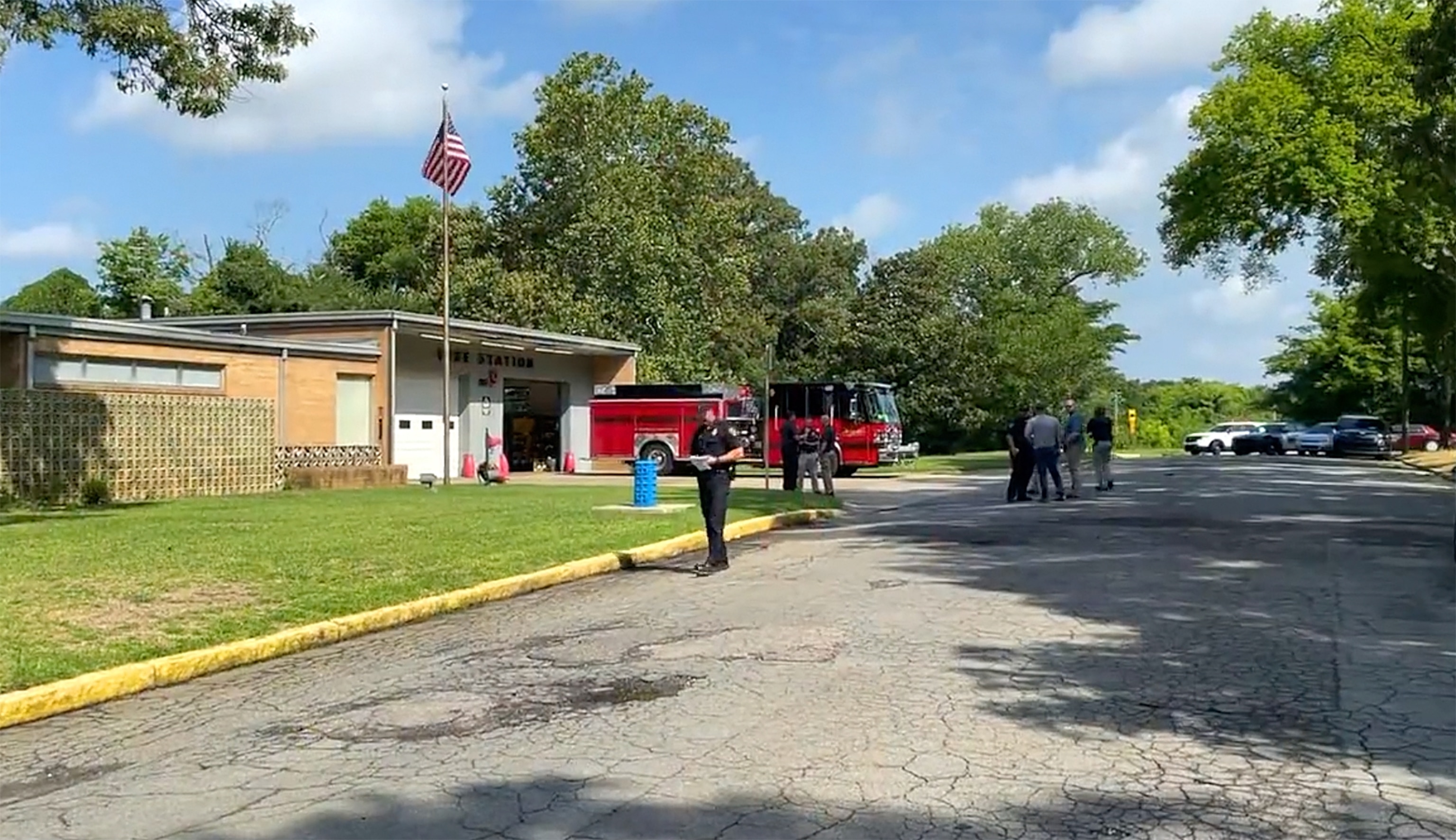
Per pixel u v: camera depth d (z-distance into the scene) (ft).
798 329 245.86
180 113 57.06
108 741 22.80
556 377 128.06
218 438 80.48
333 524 55.72
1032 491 92.12
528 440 128.36
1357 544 51.96
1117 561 46.11
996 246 250.16
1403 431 181.47
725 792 18.65
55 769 20.90
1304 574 42.60
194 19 57.41
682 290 162.50
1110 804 18.02
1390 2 116.57
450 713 24.06
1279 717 23.06
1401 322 141.38
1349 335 227.40
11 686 25.11
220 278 193.57
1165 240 135.23
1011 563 45.91
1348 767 19.92
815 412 121.80
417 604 35.58
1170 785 18.95
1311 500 79.61
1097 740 21.45
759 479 113.80
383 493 81.71
